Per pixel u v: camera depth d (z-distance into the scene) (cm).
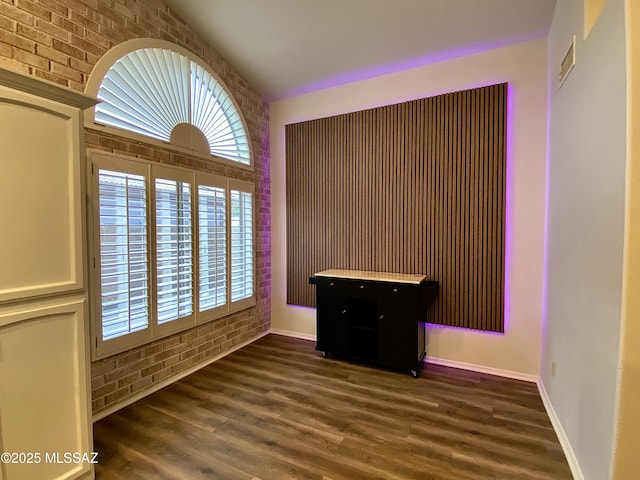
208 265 319
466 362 311
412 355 293
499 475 176
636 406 130
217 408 243
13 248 142
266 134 412
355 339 334
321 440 206
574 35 196
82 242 167
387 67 330
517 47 282
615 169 138
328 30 289
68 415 162
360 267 359
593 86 164
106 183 228
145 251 255
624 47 130
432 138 314
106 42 230
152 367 269
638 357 129
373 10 261
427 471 179
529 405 246
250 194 377
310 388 274
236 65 347
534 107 277
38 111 149
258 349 364
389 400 254
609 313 143
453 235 309
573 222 194
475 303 302
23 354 146
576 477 171
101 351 227
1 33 180
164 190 272
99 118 227
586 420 166
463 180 302
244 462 187
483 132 292
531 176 280
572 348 191
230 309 348
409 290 291
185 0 268
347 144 361
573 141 196
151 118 264
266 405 247
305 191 391
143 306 256
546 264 268
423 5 251
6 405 141
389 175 338
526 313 285
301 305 402
